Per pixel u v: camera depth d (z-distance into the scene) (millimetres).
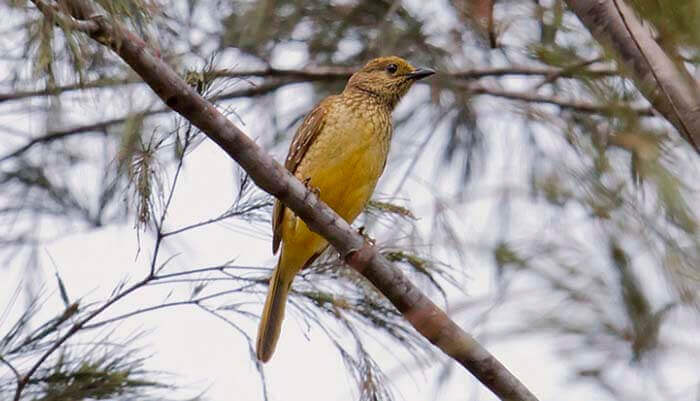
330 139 11703
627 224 6504
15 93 7086
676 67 6641
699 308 5633
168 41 8172
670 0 5492
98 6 7055
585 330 5707
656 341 5586
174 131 8430
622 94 7719
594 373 5621
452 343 8969
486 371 8844
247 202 9406
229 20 12367
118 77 7742
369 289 9633
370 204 10875
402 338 9289
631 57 7164
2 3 6500
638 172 6699
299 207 9320
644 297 5824
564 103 10250
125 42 7500
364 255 9438
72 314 8211
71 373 8039
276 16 12531
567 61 9086
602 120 9625
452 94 12375
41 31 6586
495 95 12141
